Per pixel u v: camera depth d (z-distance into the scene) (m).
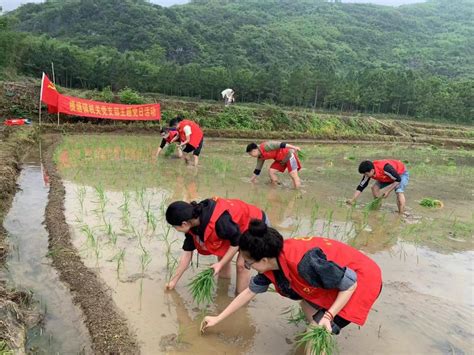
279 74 37.53
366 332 4.07
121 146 14.20
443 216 8.53
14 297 4.12
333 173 12.38
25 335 3.68
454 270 5.75
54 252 5.33
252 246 3.08
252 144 9.44
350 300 3.15
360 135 26.44
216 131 20.61
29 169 9.95
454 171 15.14
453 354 3.84
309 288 3.21
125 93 20.80
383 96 41.34
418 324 4.29
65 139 15.26
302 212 7.93
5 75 22.05
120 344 3.62
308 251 3.11
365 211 7.97
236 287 4.61
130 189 8.57
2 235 5.77
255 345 3.76
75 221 6.45
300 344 3.65
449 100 42.78
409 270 5.64
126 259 5.27
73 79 27.89
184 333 3.86
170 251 5.58
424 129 32.22
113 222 6.51
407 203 9.45
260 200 8.55
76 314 4.11
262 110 24.56
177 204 3.80
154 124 19.28
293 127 24.72
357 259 3.28
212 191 8.92
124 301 4.33
